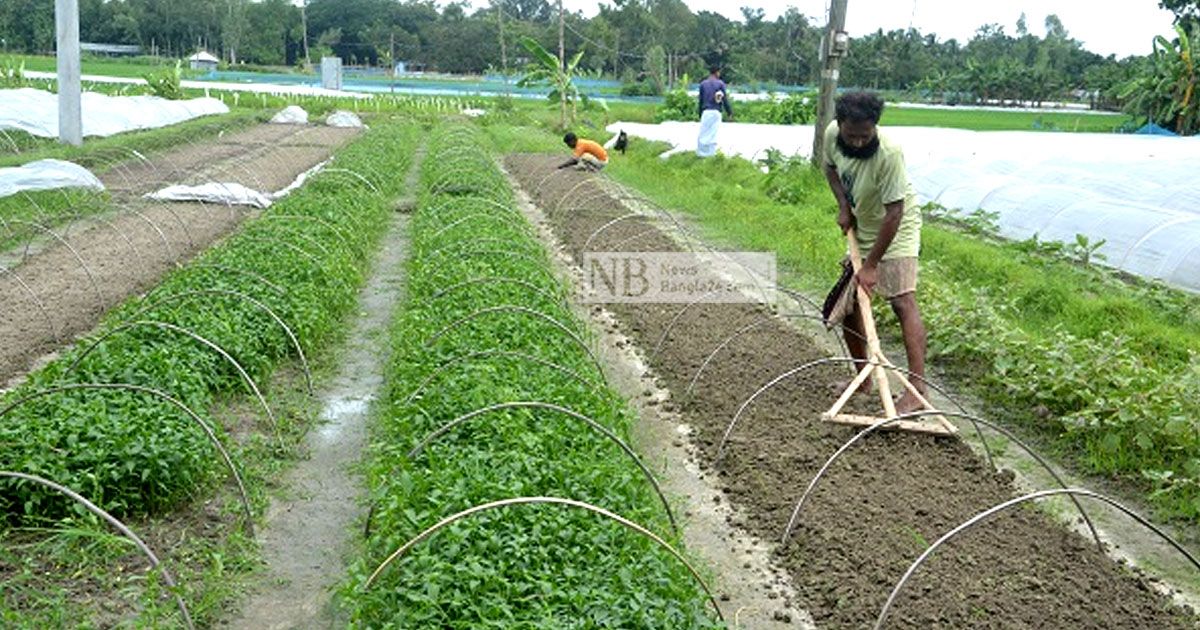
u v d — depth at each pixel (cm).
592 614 473
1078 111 6225
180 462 632
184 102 3588
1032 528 645
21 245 1370
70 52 2247
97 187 1739
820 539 617
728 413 828
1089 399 793
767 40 7744
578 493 586
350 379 916
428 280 1103
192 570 569
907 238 823
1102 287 1233
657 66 6291
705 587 489
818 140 2045
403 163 2453
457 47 8644
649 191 2036
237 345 847
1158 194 1642
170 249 1366
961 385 932
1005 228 1606
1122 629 538
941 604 551
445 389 738
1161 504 691
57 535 566
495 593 490
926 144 2533
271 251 1161
